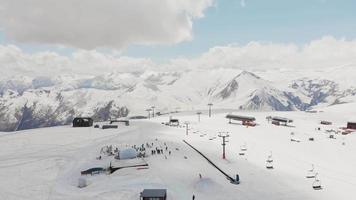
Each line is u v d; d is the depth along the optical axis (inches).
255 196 2223.2
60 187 2393.0
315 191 2359.7
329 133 5388.8
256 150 3868.1
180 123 7012.8
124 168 2770.7
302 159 3432.6
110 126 6402.6
